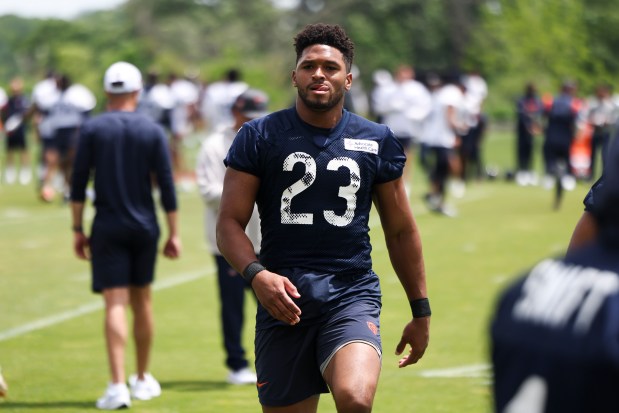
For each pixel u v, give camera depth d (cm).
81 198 2080
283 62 17450
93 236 2052
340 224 1420
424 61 16362
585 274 701
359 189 1426
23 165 6844
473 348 2512
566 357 678
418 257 1465
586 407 671
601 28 13850
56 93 5428
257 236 2036
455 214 5159
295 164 1411
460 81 5938
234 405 2067
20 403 2092
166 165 2086
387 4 16475
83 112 5428
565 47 12338
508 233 4469
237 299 2212
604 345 667
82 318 2919
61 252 3984
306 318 1403
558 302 696
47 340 2664
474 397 2105
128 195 2047
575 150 7156
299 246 1422
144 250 2075
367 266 1445
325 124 1426
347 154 1423
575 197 6034
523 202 5722
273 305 1348
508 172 7162
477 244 4166
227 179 1432
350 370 1336
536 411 683
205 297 3194
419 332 1464
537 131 6931
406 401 2084
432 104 5147
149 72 6425
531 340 695
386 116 5975
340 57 1418
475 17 16050
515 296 723
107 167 2041
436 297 3130
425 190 6319
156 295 3222
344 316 1398
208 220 2184
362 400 1312
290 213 1420
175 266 3719
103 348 2581
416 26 16350
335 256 1423
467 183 6931
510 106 13888
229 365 2230
